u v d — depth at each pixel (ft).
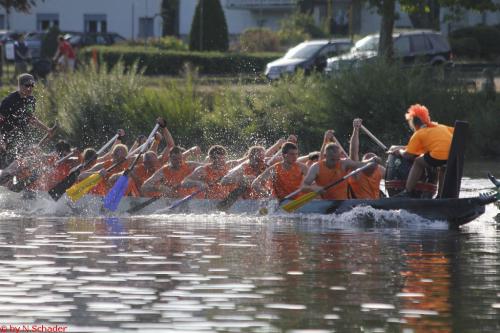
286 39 443.32
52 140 224.94
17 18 574.97
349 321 67.15
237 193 129.29
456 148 117.60
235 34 523.29
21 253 93.20
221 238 105.09
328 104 225.35
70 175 136.67
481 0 267.59
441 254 94.48
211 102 236.63
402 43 295.48
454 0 267.80
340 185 126.21
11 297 73.20
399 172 123.95
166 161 144.77
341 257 92.22
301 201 124.26
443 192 119.14
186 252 94.58
